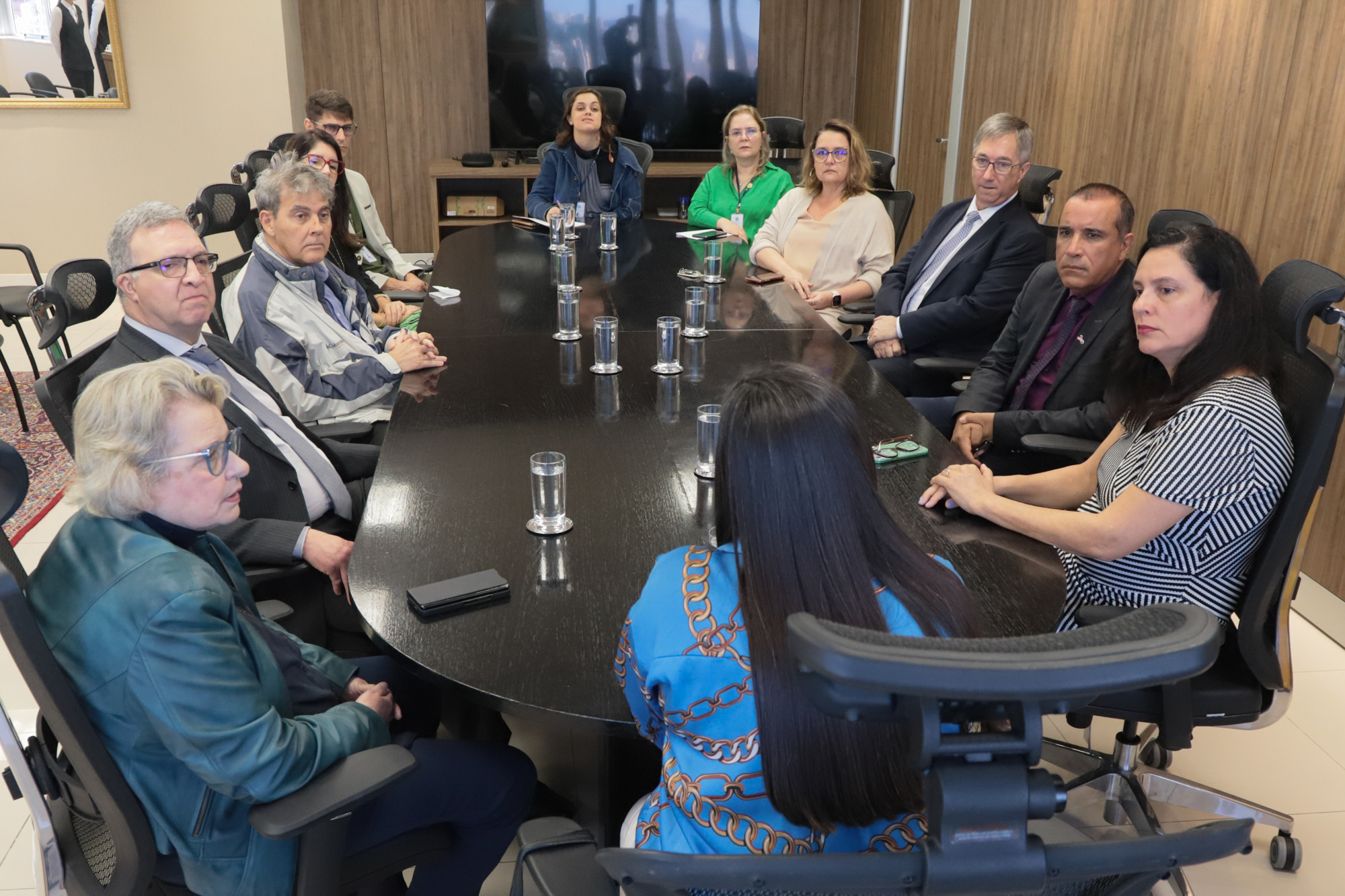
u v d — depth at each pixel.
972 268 3.49
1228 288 1.69
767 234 4.36
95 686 1.25
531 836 1.08
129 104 6.63
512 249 4.45
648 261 4.21
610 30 7.44
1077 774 2.20
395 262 4.91
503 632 1.47
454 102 7.55
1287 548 1.65
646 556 1.68
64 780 1.38
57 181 6.72
